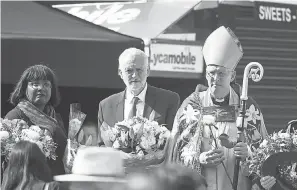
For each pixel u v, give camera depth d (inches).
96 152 347.6
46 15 547.5
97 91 585.9
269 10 650.8
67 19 544.7
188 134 416.2
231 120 420.2
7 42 526.9
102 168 346.3
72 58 527.5
